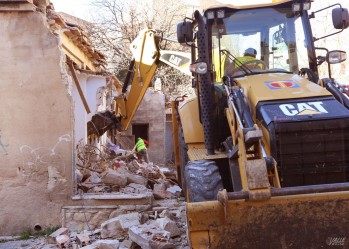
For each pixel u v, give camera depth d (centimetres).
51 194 830
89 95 1524
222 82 659
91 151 1164
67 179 831
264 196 446
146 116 2556
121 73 2850
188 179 555
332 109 520
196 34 655
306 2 667
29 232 824
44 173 832
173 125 941
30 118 832
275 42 680
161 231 707
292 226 461
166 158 2703
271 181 491
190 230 466
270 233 463
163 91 2872
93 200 832
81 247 726
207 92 634
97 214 830
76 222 829
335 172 506
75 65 1320
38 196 830
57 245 750
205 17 674
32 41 831
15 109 830
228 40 678
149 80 1073
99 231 789
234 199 451
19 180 830
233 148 549
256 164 455
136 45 1086
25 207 828
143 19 2830
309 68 669
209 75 636
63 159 832
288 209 458
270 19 682
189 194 557
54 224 829
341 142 506
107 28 2812
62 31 1077
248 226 462
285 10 683
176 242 720
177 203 898
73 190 838
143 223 801
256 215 459
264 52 677
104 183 921
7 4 822
